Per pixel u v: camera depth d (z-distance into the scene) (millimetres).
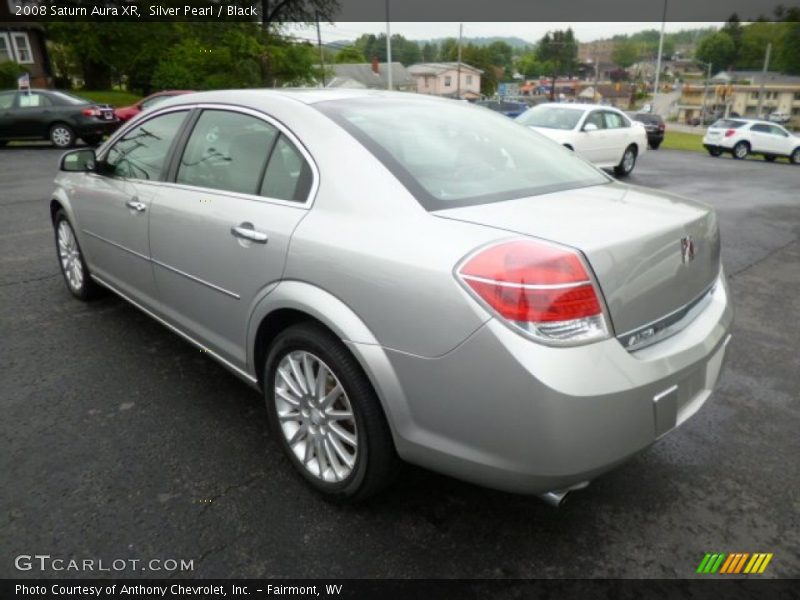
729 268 5668
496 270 1711
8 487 2350
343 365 2080
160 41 31641
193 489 2371
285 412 2420
